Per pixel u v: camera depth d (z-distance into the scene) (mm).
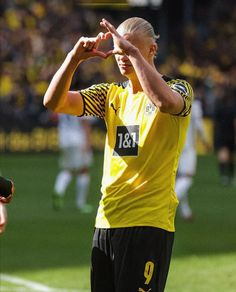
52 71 72562
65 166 37906
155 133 13359
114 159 13609
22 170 55281
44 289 21422
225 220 35031
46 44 75562
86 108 13898
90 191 45375
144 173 13391
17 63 72938
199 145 70625
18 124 66062
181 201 34500
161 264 13438
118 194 13469
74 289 21453
